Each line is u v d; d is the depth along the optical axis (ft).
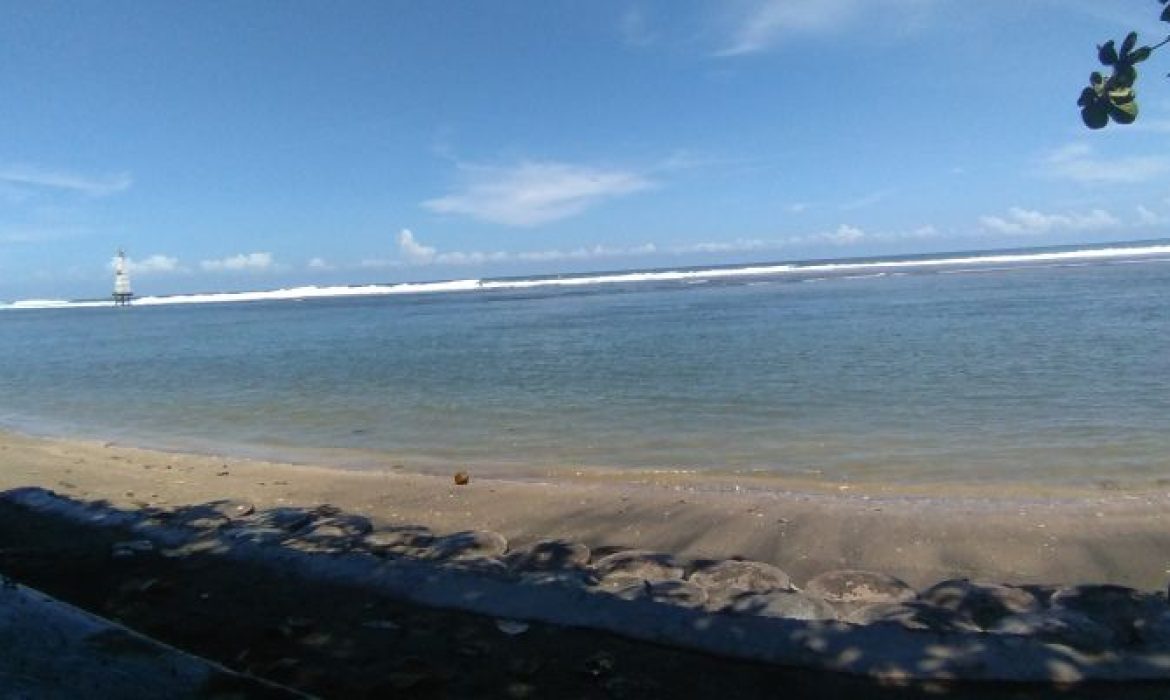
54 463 38.96
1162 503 26.96
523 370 74.95
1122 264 246.88
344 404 59.72
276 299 510.17
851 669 14.80
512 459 39.24
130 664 10.12
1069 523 25.14
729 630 16.26
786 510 27.50
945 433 40.75
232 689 9.62
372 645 16.30
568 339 106.32
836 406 49.14
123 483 33.65
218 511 27.66
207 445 46.11
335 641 16.52
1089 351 66.90
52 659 10.16
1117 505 26.96
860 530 25.22
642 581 19.57
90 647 10.51
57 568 21.20
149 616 17.88
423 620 17.44
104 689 9.51
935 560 22.59
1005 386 53.01
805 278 286.87
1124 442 37.24
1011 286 162.71
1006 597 18.31
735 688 14.39
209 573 20.58
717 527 25.90
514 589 18.53
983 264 328.90
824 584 19.99
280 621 17.48
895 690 14.19
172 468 37.24
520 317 163.43
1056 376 55.83
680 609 17.16
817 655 15.24
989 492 29.94
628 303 192.44
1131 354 64.03
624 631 16.51
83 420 57.77
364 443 45.06
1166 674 14.40
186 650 16.19
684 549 24.00
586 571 20.90
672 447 40.40
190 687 9.64
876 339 83.76
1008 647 15.21
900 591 19.51
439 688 14.51
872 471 33.99
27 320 317.22
